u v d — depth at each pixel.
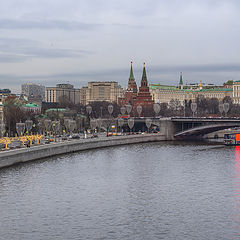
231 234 82.25
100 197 107.00
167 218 91.25
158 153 186.12
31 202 101.06
